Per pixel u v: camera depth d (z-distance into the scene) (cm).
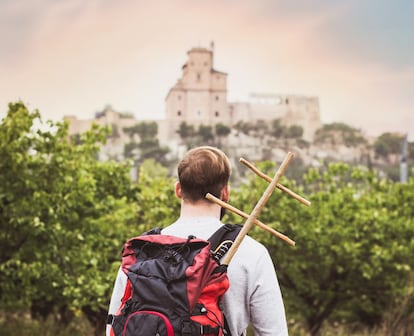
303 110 16612
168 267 241
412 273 1181
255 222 250
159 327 232
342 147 16262
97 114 15525
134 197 983
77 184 888
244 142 16012
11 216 855
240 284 249
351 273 1182
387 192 1292
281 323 252
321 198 1167
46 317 1112
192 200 262
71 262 880
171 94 16275
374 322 1250
